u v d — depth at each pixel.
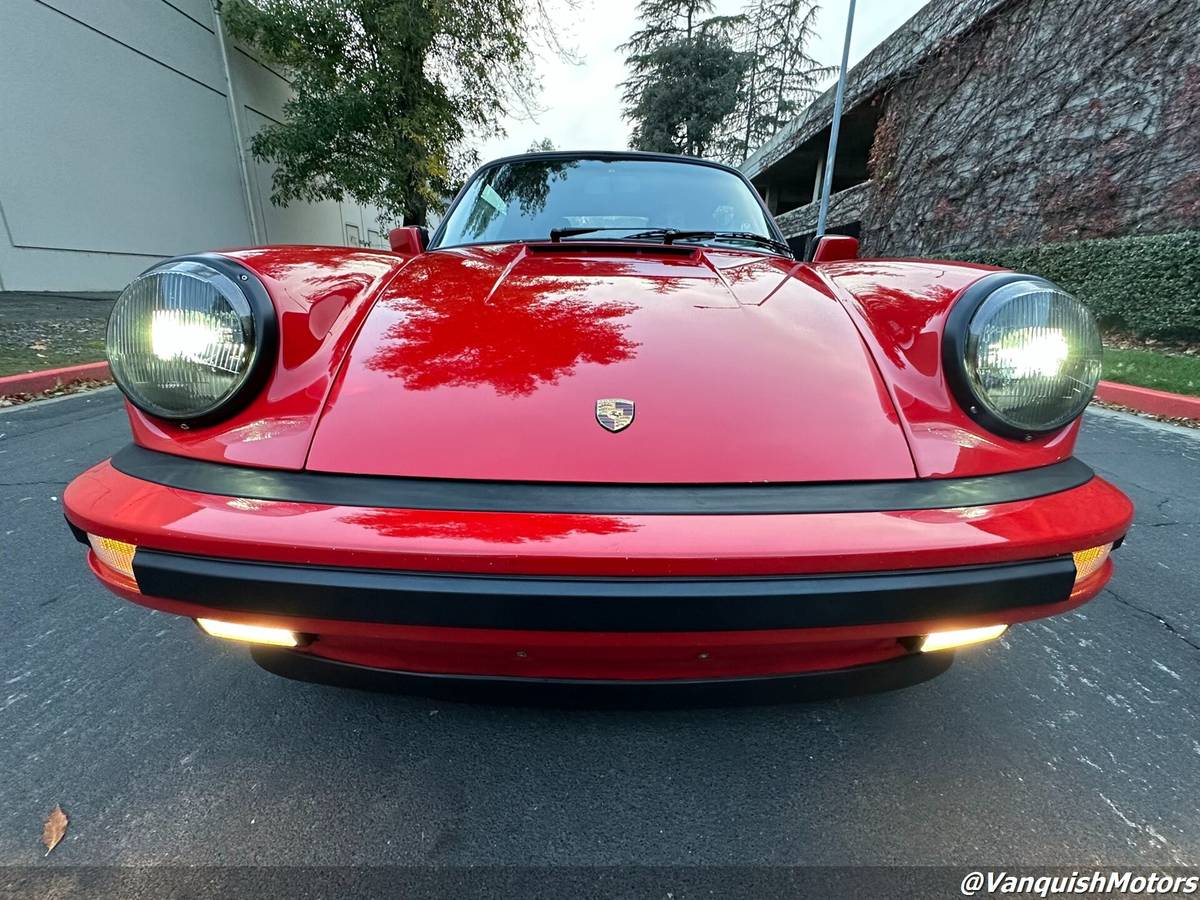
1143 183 6.99
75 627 1.76
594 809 1.20
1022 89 8.57
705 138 27.75
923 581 0.95
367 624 0.95
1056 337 1.08
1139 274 6.22
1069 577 1.01
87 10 8.48
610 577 0.90
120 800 1.19
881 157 11.64
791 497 0.97
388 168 11.19
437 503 0.94
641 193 2.31
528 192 2.30
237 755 1.31
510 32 11.59
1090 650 1.74
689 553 0.89
